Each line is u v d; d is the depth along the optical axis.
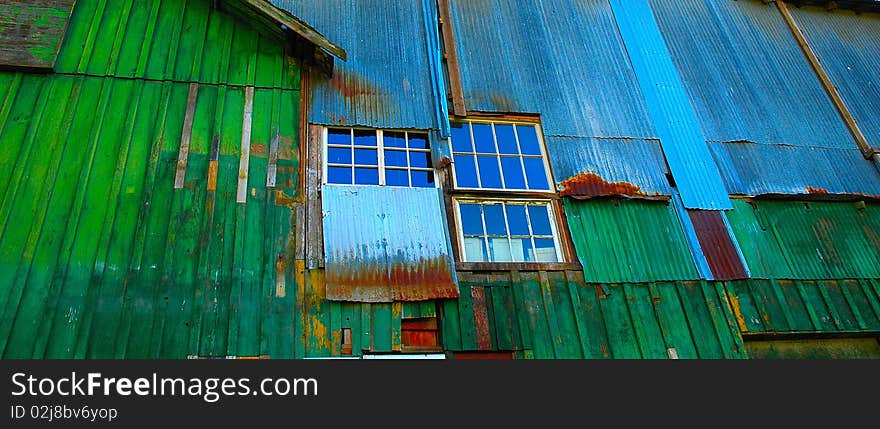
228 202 5.55
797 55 8.93
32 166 5.41
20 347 4.51
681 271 6.16
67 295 4.79
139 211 5.34
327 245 5.46
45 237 5.04
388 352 5.09
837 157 7.74
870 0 9.72
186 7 6.86
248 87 6.40
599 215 6.46
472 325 5.36
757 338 5.98
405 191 6.08
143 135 5.81
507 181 6.58
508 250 6.06
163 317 4.83
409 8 7.74
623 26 8.47
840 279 6.54
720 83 8.18
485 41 7.73
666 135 7.36
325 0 7.46
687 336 5.71
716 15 9.11
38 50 6.10
